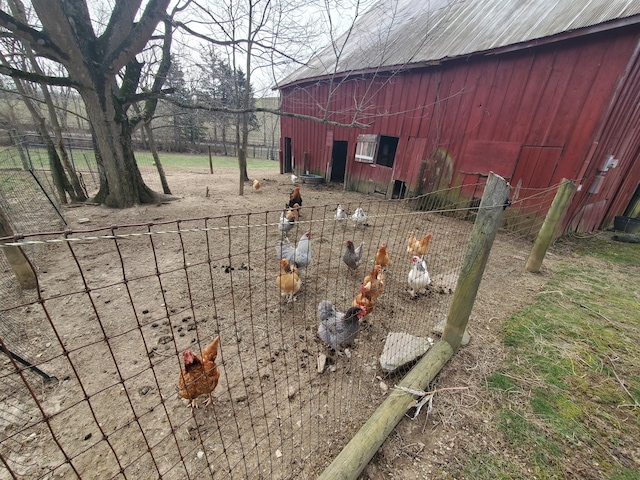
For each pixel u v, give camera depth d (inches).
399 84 395.2
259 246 243.1
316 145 574.2
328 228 301.9
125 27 261.1
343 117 492.1
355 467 76.9
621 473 83.8
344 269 208.7
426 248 204.4
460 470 84.3
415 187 399.2
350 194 482.9
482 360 124.9
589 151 250.4
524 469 84.5
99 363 116.3
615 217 359.3
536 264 211.3
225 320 145.3
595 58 237.9
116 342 127.0
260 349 128.5
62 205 324.8
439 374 116.5
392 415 91.4
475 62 313.9
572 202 269.4
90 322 138.6
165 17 257.9
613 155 286.0
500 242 283.3
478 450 89.5
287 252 185.2
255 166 925.8
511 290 185.6
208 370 90.5
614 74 229.8
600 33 231.9
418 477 82.6
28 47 290.5
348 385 113.9
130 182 329.7
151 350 123.6
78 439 89.7
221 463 85.8
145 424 95.3
